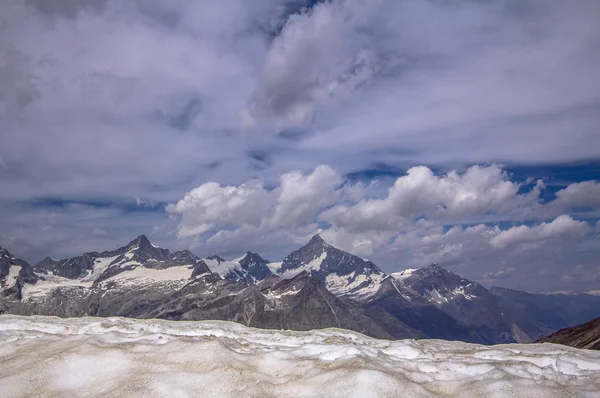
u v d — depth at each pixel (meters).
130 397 22.11
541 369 26.62
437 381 24.69
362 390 21.97
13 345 32.94
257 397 22.52
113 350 28.62
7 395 23.06
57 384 24.14
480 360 30.09
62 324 43.66
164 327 43.34
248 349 31.94
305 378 24.88
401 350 34.47
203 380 24.19
